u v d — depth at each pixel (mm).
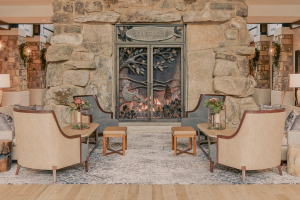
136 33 6094
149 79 6230
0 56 10047
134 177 3137
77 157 3180
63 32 5809
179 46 6109
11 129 3674
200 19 5742
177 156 4004
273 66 10508
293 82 5305
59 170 3387
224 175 3207
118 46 6109
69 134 3662
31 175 3211
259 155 2920
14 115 3021
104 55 5922
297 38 9352
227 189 2809
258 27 12109
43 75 12453
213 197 2625
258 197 2621
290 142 3428
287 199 2576
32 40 11938
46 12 7656
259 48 11859
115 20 5820
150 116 6293
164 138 5184
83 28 5844
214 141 4969
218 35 5883
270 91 11883
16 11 7645
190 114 5473
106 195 2670
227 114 5789
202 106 5473
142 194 2691
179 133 3990
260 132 2879
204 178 3107
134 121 6301
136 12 5855
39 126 2885
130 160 3799
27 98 10844
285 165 3604
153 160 3799
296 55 9445
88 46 5859
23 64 10539
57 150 2939
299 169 3135
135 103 6320
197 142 4762
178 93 6289
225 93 5727
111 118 5523
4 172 3318
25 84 10727
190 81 5957
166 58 6230
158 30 6090
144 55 6230
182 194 2693
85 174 3236
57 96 5637
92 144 4844
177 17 5863
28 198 2598
